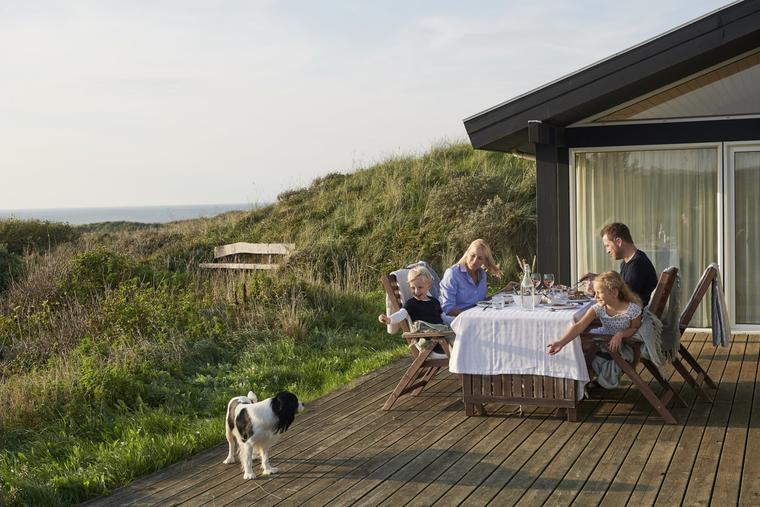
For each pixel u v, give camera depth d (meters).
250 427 4.47
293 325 9.12
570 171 8.65
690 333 8.48
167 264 16.53
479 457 4.75
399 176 18.95
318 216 18.27
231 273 12.62
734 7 7.12
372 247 15.93
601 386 6.18
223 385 7.32
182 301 9.77
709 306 8.43
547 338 5.37
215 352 8.33
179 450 5.13
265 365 7.85
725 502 3.89
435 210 16.59
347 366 8.11
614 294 5.24
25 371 8.34
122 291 9.88
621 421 5.39
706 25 7.21
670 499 3.96
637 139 8.42
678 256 8.48
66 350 8.59
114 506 4.25
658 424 5.29
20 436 5.84
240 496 4.29
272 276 11.38
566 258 8.73
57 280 11.50
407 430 5.40
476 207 16.19
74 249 15.98
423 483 4.35
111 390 6.54
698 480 4.21
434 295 6.74
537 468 4.51
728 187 8.22
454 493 4.17
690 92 8.24
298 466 4.74
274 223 18.64
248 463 4.55
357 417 5.82
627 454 4.69
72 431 5.84
